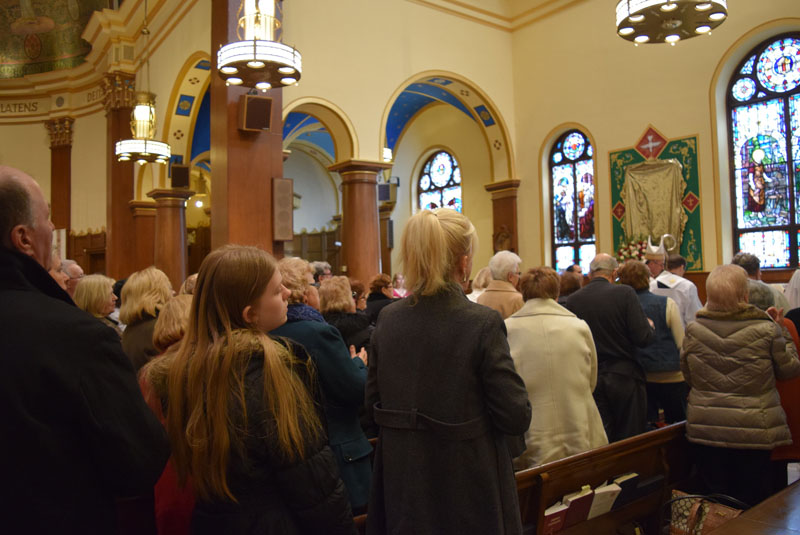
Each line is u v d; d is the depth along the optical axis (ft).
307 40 33.35
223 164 27.91
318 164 65.72
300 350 5.98
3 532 4.28
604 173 38.83
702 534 10.02
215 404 5.26
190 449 5.50
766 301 13.58
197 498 5.62
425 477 6.31
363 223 35.06
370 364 7.14
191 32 36.47
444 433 6.23
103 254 58.34
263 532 5.28
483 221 50.98
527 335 11.07
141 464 4.73
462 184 52.80
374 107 35.81
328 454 5.56
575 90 40.27
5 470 4.30
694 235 34.91
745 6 32.99
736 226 34.42
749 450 10.96
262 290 5.83
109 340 4.82
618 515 10.54
